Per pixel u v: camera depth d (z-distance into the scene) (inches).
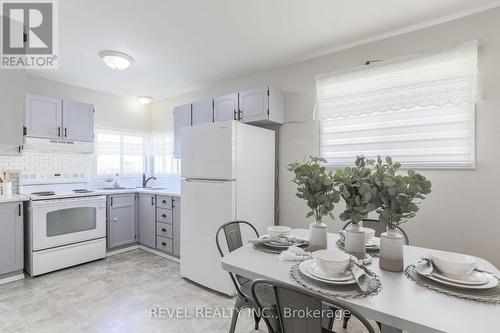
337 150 105.1
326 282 41.4
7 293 95.7
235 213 94.7
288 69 118.1
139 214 151.9
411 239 88.0
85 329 74.9
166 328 76.0
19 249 108.1
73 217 122.4
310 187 57.2
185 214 107.1
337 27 88.5
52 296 93.8
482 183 77.9
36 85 133.6
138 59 113.3
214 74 130.8
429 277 43.1
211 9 78.0
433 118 86.4
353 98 98.3
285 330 36.9
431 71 83.7
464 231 80.3
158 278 110.3
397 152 92.4
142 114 180.9
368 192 48.4
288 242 62.8
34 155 133.3
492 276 43.6
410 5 76.5
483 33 77.9
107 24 85.7
